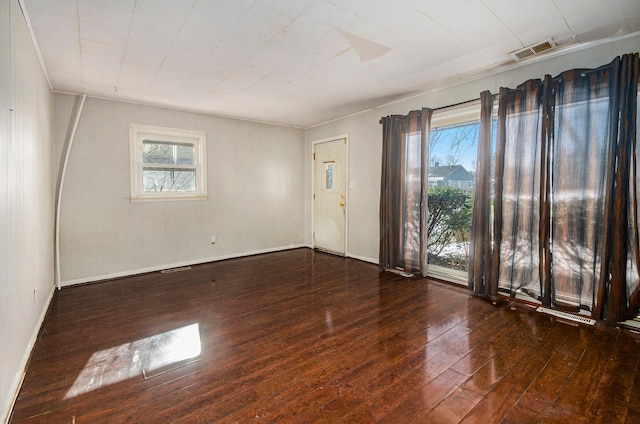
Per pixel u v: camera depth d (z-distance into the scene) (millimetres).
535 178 2934
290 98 4090
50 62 2879
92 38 2447
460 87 3586
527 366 2035
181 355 2213
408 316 2842
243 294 3459
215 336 2492
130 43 2539
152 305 3146
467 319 2760
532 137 2924
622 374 1935
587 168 2615
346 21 2240
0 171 1606
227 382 1900
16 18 1931
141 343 2383
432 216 4176
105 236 4020
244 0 1964
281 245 5832
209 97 4004
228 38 2471
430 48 2689
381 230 4445
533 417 1589
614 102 2439
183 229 4668
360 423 1559
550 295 2848
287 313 2936
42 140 2910
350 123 5055
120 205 4125
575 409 1643
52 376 1960
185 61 2906
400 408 1664
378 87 3717
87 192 3881
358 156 4941
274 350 2273
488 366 2043
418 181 4012
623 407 1650
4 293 1650
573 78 2648
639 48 2443
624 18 2240
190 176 4750
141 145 4320
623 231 2432
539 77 2961
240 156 5230
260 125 5457
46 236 3096
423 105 3975
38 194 2682
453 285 3701
